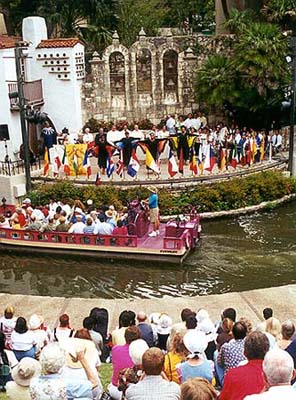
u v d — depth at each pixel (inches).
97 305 633.0
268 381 217.3
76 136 1193.4
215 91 1258.6
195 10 1941.4
